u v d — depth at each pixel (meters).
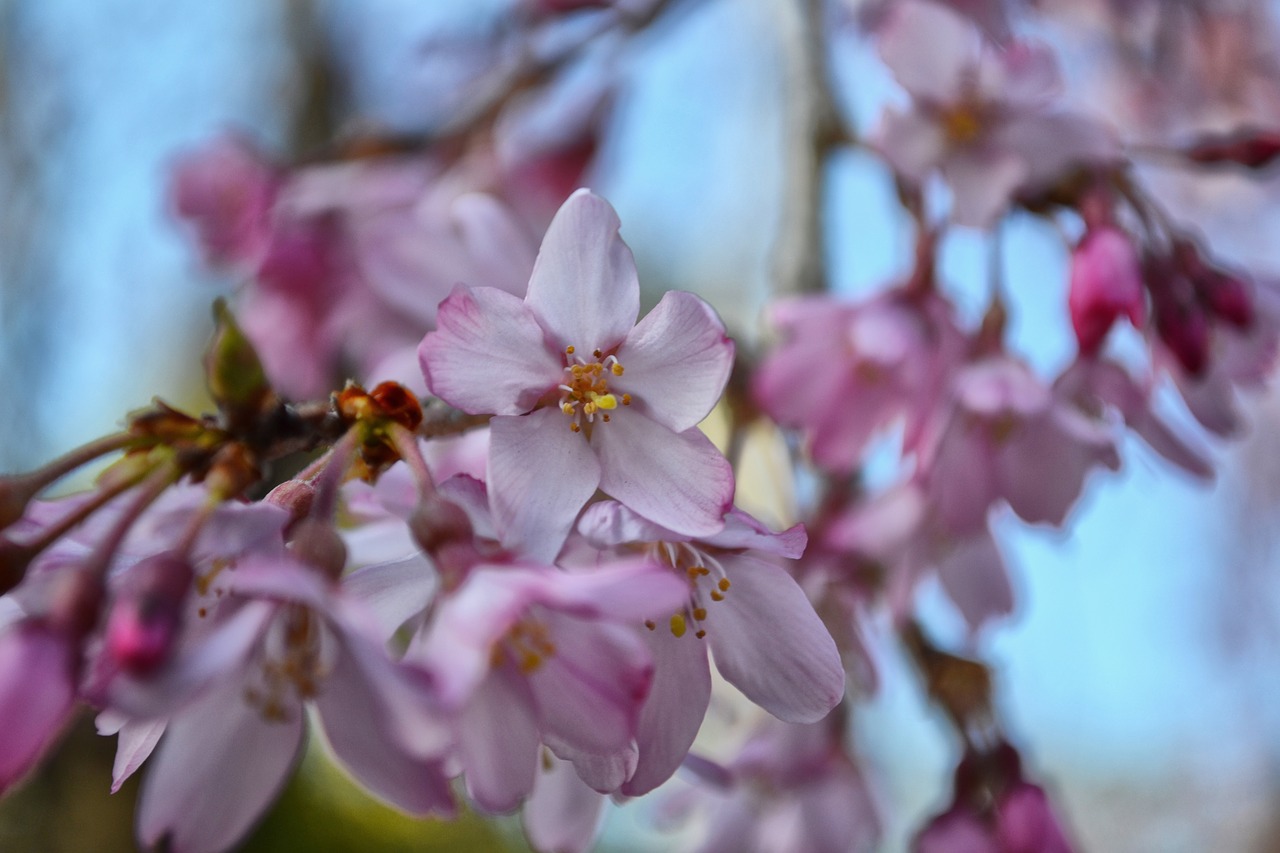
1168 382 0.24
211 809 0.18
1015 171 0.25
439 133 0.33
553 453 0.19
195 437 0.18
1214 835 0.71
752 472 0.29
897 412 0.26
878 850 0.29
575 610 0.17
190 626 0.18
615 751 0.18
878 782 0.29
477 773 0.17
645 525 0.19
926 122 0.25
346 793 0.57
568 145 0.34
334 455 0.18
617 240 0.19
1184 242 0.24
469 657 0.17
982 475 0.25
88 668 0.17
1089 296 0.24
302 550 0.17
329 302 0.31
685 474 0.19
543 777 0.22
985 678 0.26
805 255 0.29
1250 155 0.25
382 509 0.20
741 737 0.28
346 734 0.18
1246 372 0.25
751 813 0.28
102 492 0.18
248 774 0.18
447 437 0.21
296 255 0.31
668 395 0.19
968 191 0.25
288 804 0.55
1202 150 0.25
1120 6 0.38
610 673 0.18
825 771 0.27
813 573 0.25
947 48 0.25
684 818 0.28
